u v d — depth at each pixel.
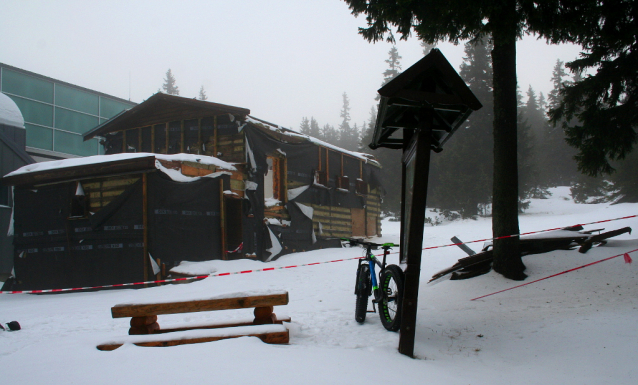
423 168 4.41
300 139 16.80
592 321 5.12
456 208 33.00
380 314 5.38
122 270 11.19
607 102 9.10
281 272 11.46
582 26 7.30
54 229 12.12
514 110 7.92
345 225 19.47
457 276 8.09
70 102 25.42
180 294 8.91
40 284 12.15
